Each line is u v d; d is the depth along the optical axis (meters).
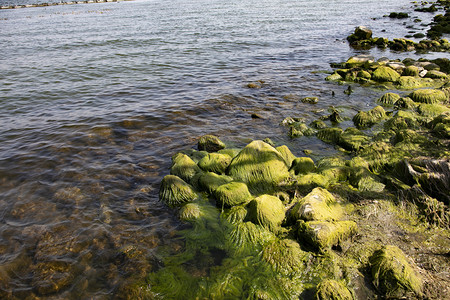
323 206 7.24
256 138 11.89
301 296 5.64
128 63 23.67
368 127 12.69
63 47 30.12
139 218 7.80
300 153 10.79
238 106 15.04
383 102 15.27
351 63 21.66
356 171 8.94
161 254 6.67
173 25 42.97
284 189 8.69
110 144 11.49
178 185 8.43
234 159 9.32
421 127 12.16
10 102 15.96
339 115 13.66
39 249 6.86
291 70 21.59
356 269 6.02
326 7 62.47
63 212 8.00
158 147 11.29
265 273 6.08
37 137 12.03
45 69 22.33
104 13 61.78
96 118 13.77
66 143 11.53
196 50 27.86
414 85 17.72
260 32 36.44
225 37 33.62
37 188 8.95
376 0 76.81
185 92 17.16
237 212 7.56
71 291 5.93
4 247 6.91
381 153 9.68
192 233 7.23
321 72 20.98
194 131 12.53
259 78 19.64
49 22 49.50
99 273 6.29
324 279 5.86
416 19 43.62
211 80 19.34
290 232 6.94
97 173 9.66
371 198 7.96
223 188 8.16
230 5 71.88
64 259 6.61
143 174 9.65
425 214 7.32
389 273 5.64
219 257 6.54
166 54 26.53
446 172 7.79
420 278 5.62
